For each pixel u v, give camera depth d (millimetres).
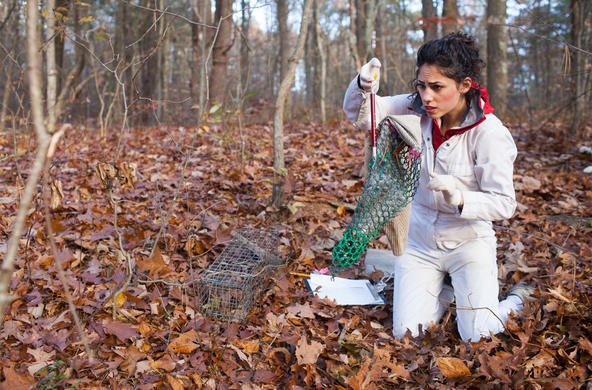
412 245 2811
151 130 9477
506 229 3936
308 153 6410
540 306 2717
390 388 2270
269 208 4047
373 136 2330
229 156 5961
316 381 2207
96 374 2172
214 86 9281
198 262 3215
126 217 3721
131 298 2684
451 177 2234
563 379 2143
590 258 3350
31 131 5855
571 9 7363
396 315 2691
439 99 2248
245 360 2348
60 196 2570
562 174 5539
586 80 7621
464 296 2594
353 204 4387
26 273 2838
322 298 2973
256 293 2889
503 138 2373
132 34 13102
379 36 14055
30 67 1161
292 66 3932
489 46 11133
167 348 2355
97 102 12281
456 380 2211
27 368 2145
